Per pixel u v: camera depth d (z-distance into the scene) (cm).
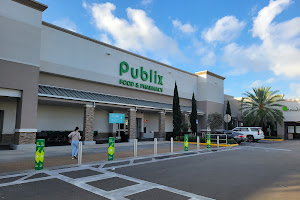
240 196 568
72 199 533
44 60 1730
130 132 2127
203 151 1555
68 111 2069
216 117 2891
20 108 1407
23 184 655
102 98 1978
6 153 1246
